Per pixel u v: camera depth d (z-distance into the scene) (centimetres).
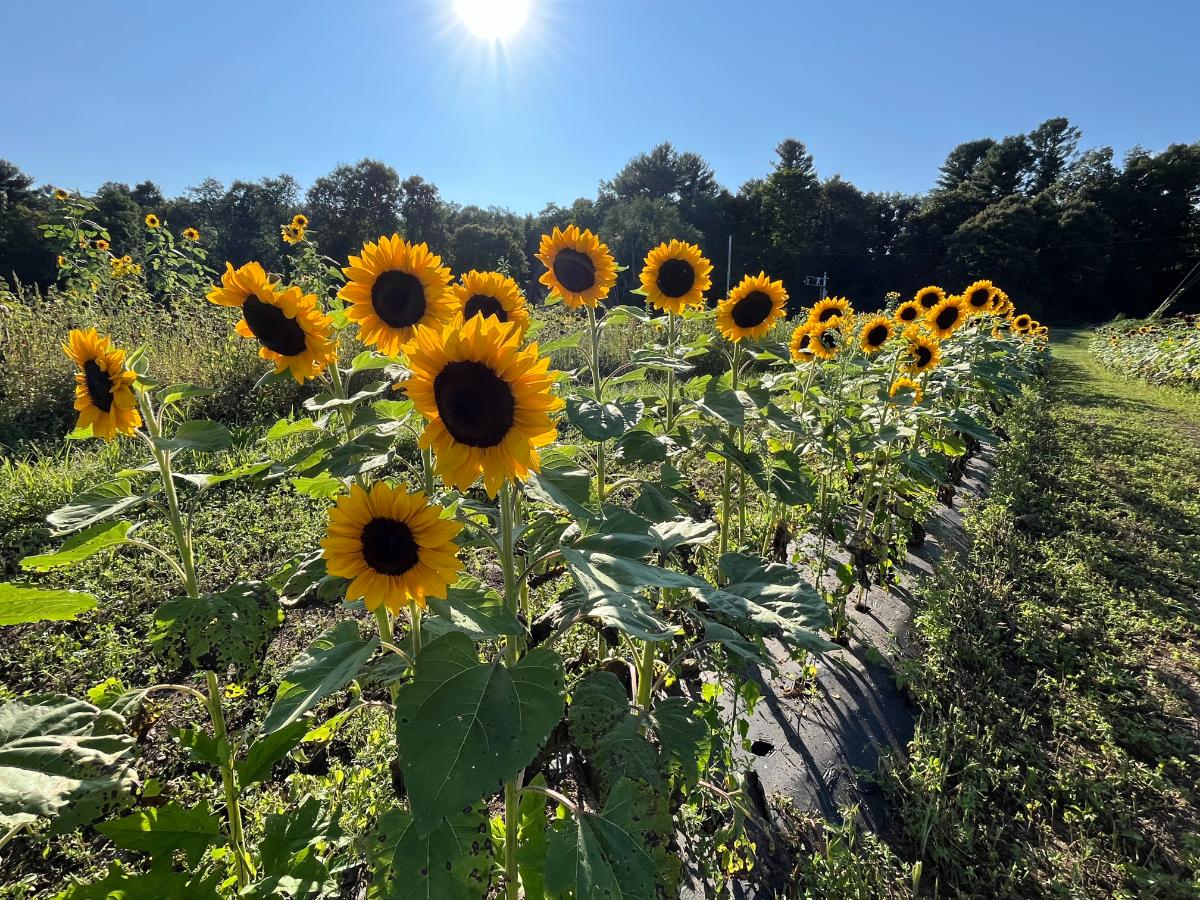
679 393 359
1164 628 432
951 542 553
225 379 805
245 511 516
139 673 336
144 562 432
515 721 131
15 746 136
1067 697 357
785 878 245
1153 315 4000
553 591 392
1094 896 243
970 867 248
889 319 665
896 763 301
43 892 226
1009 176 7706
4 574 419
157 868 160
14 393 749
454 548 147
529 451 149
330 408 226
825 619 204
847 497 541
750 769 262
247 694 320
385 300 211
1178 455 910
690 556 322
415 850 148
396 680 184
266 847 178
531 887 177
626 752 186
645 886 153
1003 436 924
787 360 389
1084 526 615
